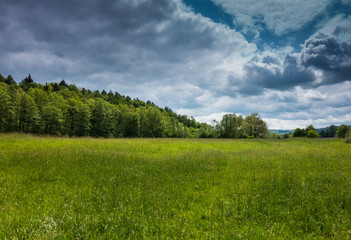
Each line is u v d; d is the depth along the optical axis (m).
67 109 73.00
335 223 3.43
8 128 63.81
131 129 85.56
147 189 5.30
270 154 14.00
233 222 3.60
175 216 3.74
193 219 3.62
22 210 3.78
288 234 3.17
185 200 4.68
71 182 5.99
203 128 114.50
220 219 3.74
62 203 4.22
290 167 8.67
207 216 3.89
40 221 3.22
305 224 3.49
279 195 4.88
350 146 20.70
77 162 9.02
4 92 63.97
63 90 152.75
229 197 4.95
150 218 3.57
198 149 18.98
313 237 3.09
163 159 11.05
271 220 3.66
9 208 3.81
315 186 5.51
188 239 2.94
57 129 69.75
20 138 18.78
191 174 7.52
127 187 5.52
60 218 3.47
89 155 10.98
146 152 15.27
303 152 15.16
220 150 17.94
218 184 6.29
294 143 31.31
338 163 9.48
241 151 17.08
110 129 84.81
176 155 13.74
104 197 4.50
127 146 17.94
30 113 66.38
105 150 14.21
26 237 2.81
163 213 3.85
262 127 86.62
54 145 15.62
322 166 8.79
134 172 7.53
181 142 26.59
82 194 4.86
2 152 10.68
